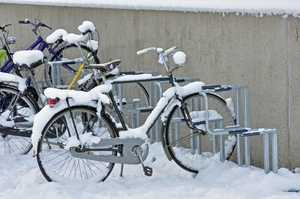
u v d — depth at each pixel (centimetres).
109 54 859
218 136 662
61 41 861
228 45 651
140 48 793
